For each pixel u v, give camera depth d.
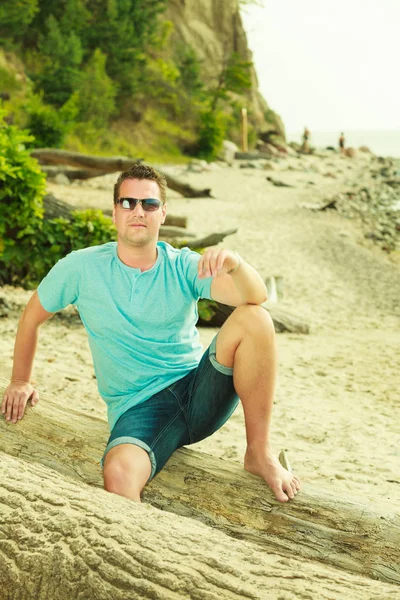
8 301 8.13
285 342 9.40
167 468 2.89
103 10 38.00
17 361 3.16
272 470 2.76
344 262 16.72
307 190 29.02
